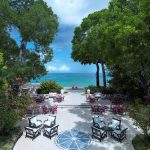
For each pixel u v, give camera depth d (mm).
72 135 17531
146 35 14461
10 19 19625
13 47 22188
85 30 31562
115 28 15984
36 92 32344
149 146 15227
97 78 36781
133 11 18203
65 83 67125
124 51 15672
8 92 19281
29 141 16578
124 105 25047
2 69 16453
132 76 25219
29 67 21062
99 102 27328
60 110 24453
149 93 21375
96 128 17062
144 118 15203
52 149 15430
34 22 20266
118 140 16656
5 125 16469
